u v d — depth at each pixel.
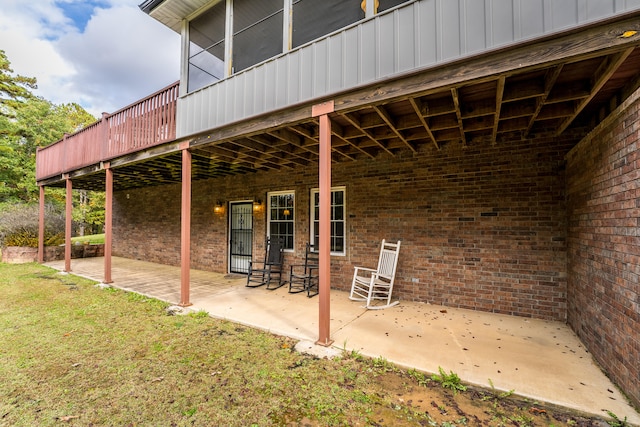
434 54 2.67
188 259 4.58
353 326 3.67
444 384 2.41
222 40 5.12
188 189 4.66
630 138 2.19
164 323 3.80
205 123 4.47
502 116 3.35
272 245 6.21
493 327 3.64
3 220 9.29
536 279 4.00
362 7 3.52
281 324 3.71
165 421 2.00
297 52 3.54
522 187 4.11
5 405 2.14
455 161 4.55
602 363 2.62
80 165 6.64
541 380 2.43
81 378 2.51
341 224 5.67
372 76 2.98
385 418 2.04
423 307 4.48
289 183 6.33
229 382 2.46
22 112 14.27
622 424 1.92
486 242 4.30
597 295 2.76
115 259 9.62
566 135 3.88
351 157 5.32
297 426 1.96
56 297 5.03
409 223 4.88
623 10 1.98
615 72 2.49
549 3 2.21
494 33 2.41
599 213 2.73
